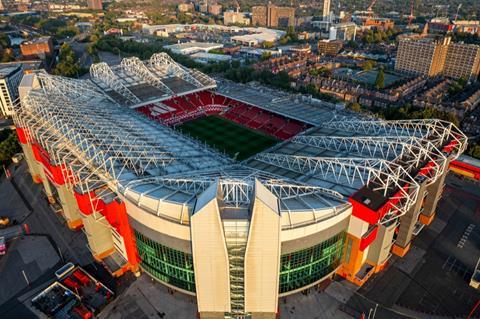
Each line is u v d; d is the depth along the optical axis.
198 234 77.75
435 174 108.56
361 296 100.62
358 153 126.44
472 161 157.50
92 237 106.12
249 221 79.00
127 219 100.06
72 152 116.12
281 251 88.94
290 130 192.62
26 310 97.62
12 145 177.12
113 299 100.31
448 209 136.62
